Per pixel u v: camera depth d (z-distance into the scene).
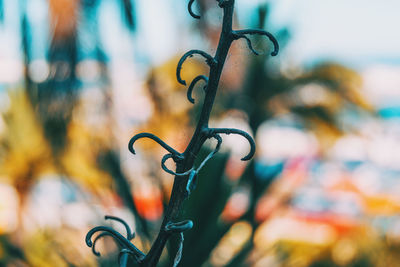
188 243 1.80
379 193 4.19
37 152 2.61
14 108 2.74
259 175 2.16
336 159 5.34
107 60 2.27
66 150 2.40
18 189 2.71
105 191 2.05
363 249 3.27
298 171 2.62
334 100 4.83
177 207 0.58
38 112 2.34
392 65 11.98
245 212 2.07
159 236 0.58
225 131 0.57
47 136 2.41
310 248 3.22
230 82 2.84
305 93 4.59
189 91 0.57
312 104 4.68
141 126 2.26
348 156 5.66
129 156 2.06
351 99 5.02
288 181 2.47
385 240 3.34
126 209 1.96
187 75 2.64
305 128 4.80
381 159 5.78
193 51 0.56
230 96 2.97
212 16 2.04
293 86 4.29
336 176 5.04
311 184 4.72
